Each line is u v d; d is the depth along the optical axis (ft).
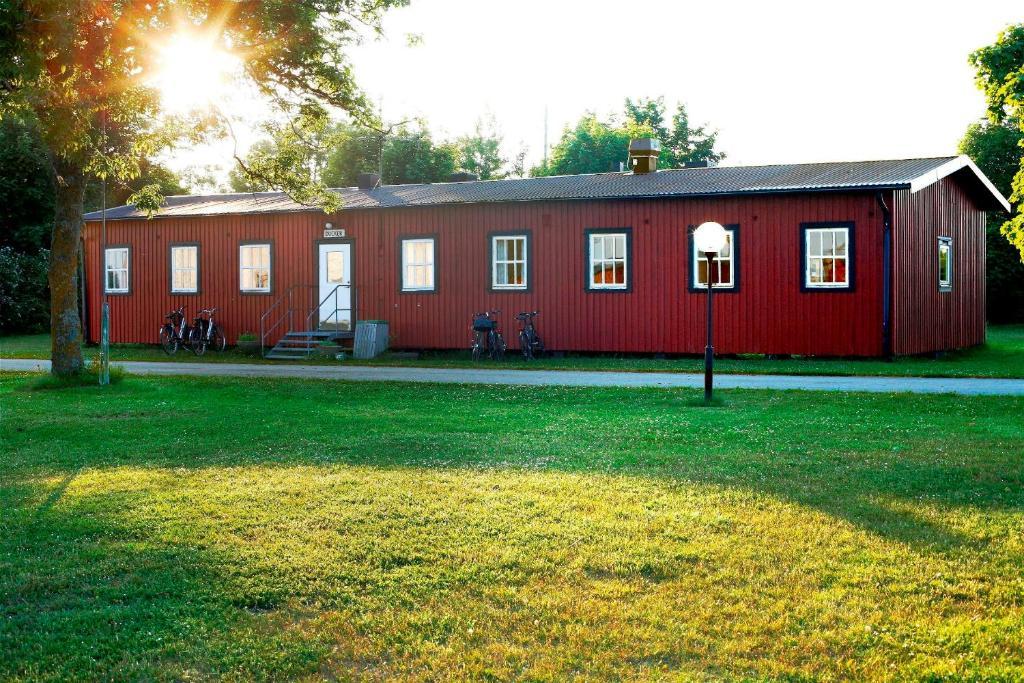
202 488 28.30
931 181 72.79
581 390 52.60
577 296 81.56
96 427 40.75
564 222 81.82
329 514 24.90
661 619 17.56
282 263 93.61
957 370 64.34
